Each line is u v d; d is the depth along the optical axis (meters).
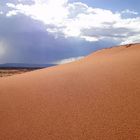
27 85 10.18
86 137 4.75
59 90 8.57
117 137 4.57
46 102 7.38
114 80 8.66
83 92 7.85
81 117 5.80
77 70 12.39
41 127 5.54
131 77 8.65
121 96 6.82
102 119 5.50
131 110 5.75
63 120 5.78
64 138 4.84
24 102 7.64
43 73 14.02
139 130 4.71
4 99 8.23
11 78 13.88
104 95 7.17
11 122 6.07
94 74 10.40
